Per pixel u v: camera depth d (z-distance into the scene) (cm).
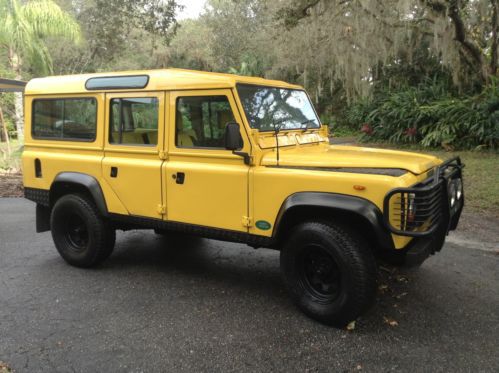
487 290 430
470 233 614
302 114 478
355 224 362
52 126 514
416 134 1476
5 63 1908
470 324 364
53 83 509
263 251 562
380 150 457
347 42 1374
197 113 407
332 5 1315
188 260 530
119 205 461
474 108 1320
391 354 321
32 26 1627
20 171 1241
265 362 314
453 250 547
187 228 423
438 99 1517
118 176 457
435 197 362
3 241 611
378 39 1334
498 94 1255
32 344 339
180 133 421
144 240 614
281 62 1866
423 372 300
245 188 383
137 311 394
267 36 2283
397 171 349
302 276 378
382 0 1248
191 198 413
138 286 450
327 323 363
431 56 1585
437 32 1230
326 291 370
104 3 1588
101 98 466
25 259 536
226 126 364
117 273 488
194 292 435
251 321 374
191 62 2975
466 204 753
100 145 471
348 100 1512
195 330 359
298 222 383
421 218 333
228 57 2975
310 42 1514
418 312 386
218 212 402
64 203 494
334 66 1605
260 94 416
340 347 332
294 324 368
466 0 1238
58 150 507
